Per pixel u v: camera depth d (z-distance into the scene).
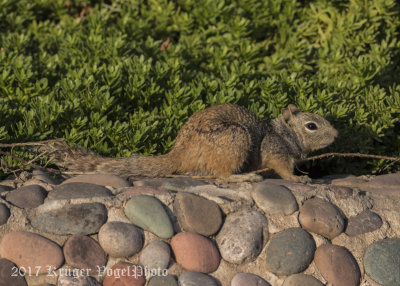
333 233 8.19
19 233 7.58
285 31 13.94
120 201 8.08
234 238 7.91
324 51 13.27
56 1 15.10
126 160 9.30
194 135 9.16
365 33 13.32
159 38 14.52
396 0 14.47
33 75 11.33
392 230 8.46
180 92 11.04
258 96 11.89
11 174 9.34
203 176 9.23
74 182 8.46
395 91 12.14
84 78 10.78
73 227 7.74
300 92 11.64
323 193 8.60
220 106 9.53
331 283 7.80
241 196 8.38
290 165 9.95
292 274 7.82
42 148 9.54
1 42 13.12
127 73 11.71
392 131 11.80
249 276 7.73
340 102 11.77
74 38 12.71
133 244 7.71
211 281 7.57
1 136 9.20
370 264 8.02
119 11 15.08
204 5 13.70
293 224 8.17
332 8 13.94
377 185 9.68
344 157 11.79
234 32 13.48
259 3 13.90
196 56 13.44
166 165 9.27
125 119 11.21
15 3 14.58
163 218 7.93
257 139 9.54
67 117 10.22
